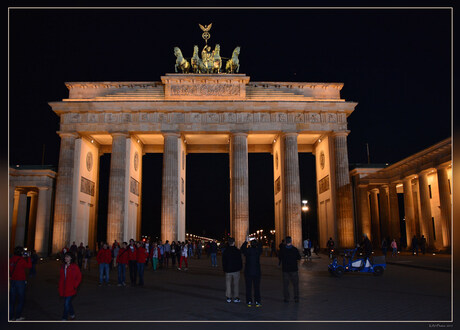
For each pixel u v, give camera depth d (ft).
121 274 100.99
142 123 251.39
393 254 197.47
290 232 244.22
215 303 72.18
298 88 263.90
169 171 246.68
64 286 58.90
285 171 251.19
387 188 276.41
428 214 223.71
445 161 199.72
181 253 148.66
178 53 270.67
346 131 253.65
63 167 243.60
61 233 235.61
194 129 252.01
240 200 246.68
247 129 252.83
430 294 79.61
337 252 230.68
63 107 248.93
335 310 63.98
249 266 68.74
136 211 283.79
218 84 258.37
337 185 248.52
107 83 258.37
